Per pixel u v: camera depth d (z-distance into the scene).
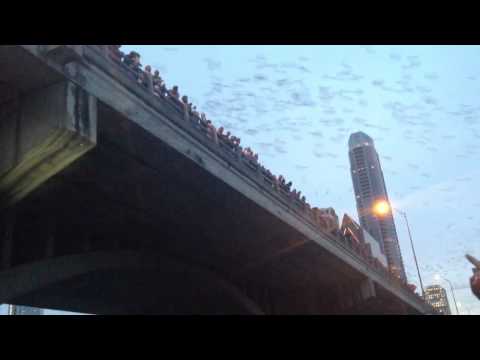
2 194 17.02
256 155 27.25
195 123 22.20
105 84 17.03
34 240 21.73
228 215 26.00
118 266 23.72
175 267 27.53
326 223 35.62
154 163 20.61
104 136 18.42
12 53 14.30
